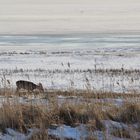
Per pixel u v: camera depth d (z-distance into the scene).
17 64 124.31
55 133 27.77
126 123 30.25
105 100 34.97
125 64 120.69
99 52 165.62
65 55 153.38
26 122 29.59
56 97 35.06
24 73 96.38
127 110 31.66
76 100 33.97
